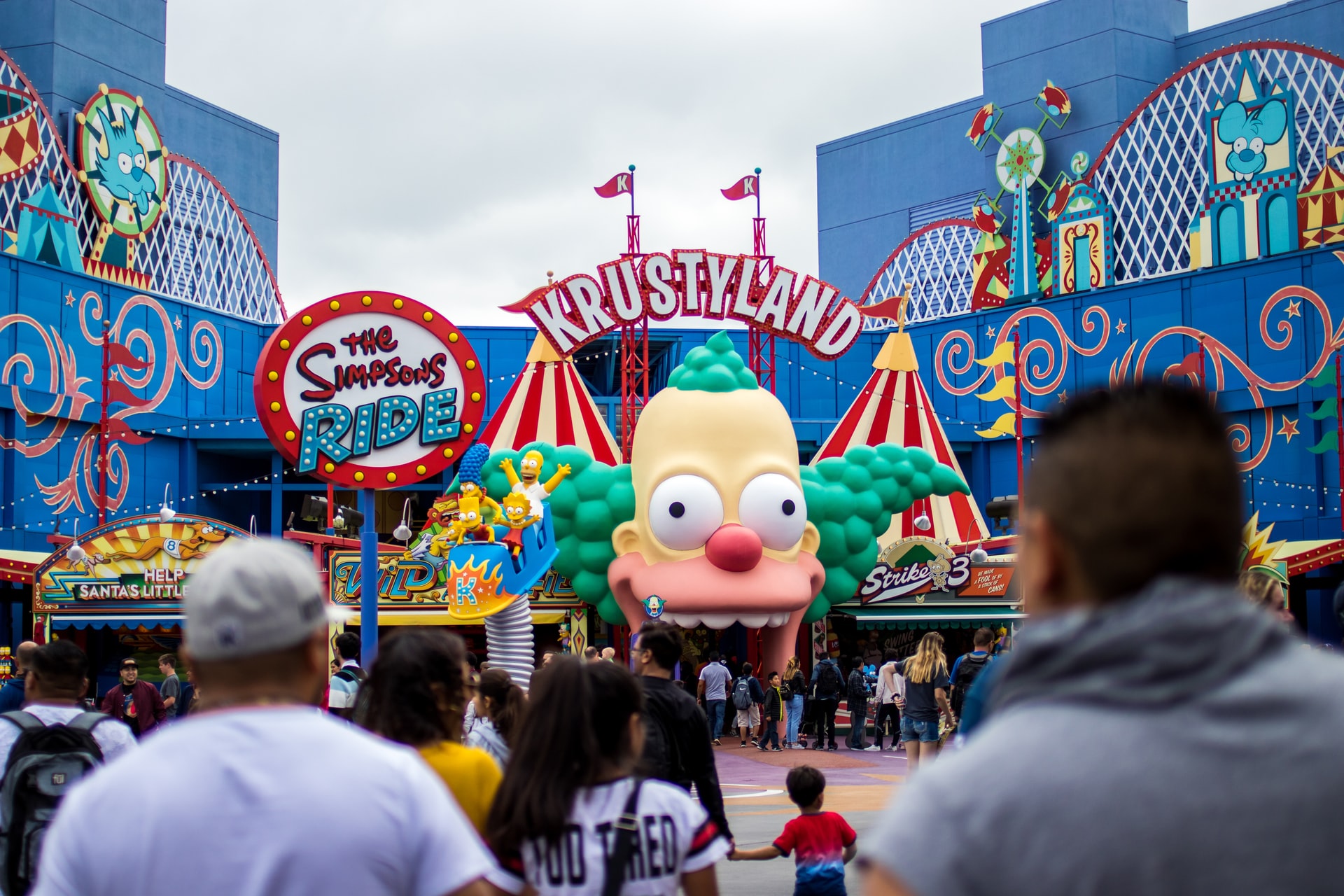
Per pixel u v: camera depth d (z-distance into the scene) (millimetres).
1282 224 39438
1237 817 1861
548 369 31281
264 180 52625
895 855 1972
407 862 2922
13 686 10852
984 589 30828
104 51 42750
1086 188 44062
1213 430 2107
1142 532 2045
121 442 40094
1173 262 41875
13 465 36375
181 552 27641
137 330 41125
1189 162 41719
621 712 4766
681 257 31953
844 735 29344
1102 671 1988
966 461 46875
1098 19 46688
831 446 32750
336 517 27766
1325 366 37906
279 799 2859
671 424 28047
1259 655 1966
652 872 4566
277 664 3057
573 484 28719
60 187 38906
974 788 1969
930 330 47844
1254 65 40562
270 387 15672
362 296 16031
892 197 56469
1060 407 2248
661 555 27578
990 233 46438
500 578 23234
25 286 37312
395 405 16031
